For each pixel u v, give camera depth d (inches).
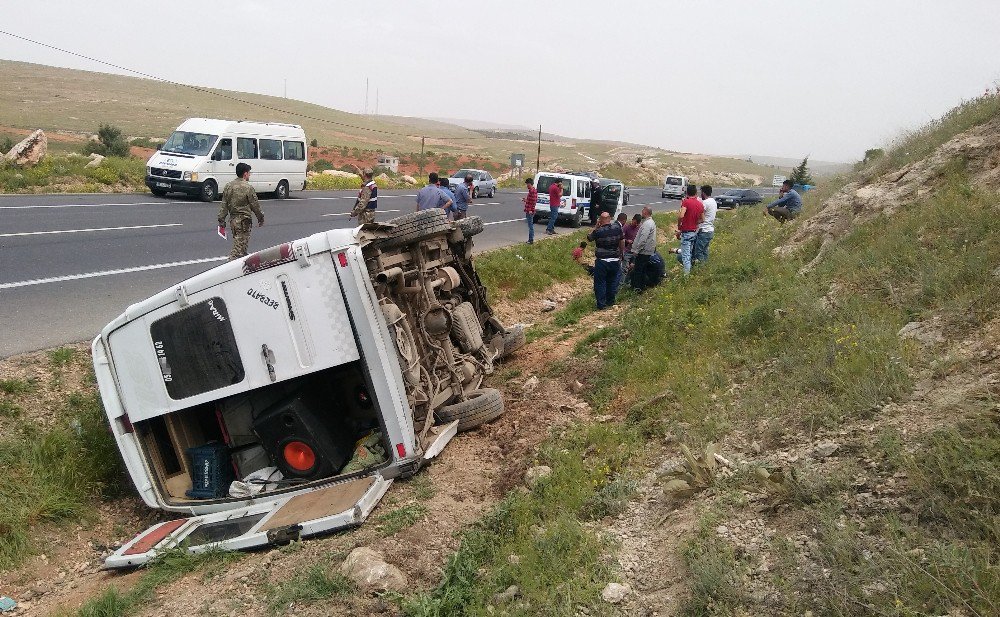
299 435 259.3
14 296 403.5
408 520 224.5
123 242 587.2
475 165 3378.4
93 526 267.3
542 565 183.5
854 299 273.6
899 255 291.3
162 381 259.3
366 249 276.5
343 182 1507.1
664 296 424.5
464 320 346.3
